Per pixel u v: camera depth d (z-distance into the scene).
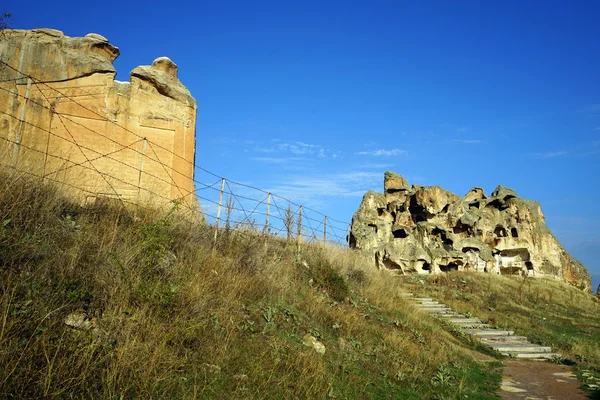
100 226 10.02
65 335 6.44
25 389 5.38
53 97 16.00
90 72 16.72
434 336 15.66
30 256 7.57
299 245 18.09
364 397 8.56
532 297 32.22
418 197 43.00
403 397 9.21
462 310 23.19
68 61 16.44
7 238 7.56
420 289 28.02
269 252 15.94
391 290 19.78
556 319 26.53
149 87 18.02
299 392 7.66
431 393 9.95
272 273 13.21
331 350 10.56
